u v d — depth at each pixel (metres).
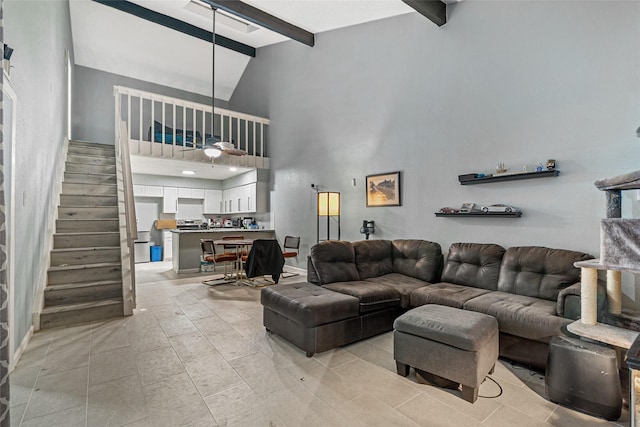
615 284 2.15
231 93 8.98
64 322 3.22
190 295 4.45
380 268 3.89
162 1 5.96
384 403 1.92
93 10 6.18
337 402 1.93
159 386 2.09
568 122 2.97
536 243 3.17
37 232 3.26
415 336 2.17
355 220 5.08
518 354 2.36
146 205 8.33
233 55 7.81
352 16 4.71
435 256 3.69
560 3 3.02
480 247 3.35
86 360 2.45
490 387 2.11
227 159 6.67
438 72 3.99
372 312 2.97
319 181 5.77
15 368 2.32
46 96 3.65
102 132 7.55
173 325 3.23
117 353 2.58
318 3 4.43
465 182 3.61
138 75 7.94
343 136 5.31
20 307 2.61
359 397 1.98
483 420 1.76
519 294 2.88
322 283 3.38
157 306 3.89
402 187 4.39
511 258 3.07
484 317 2.22
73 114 7.14
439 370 2.05
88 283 3.59
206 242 5.25
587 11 2.86
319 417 1.79
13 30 2.47
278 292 2.93
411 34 4.30
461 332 1.97
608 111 2.75
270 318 2.97
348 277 3.53
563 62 3.00
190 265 6.19
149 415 1.79
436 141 4.00
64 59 5.29
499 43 3.44
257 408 1.87
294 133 6.40
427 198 4.10
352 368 2.37
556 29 3.04
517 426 1.72
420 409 1.86
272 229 6.97
